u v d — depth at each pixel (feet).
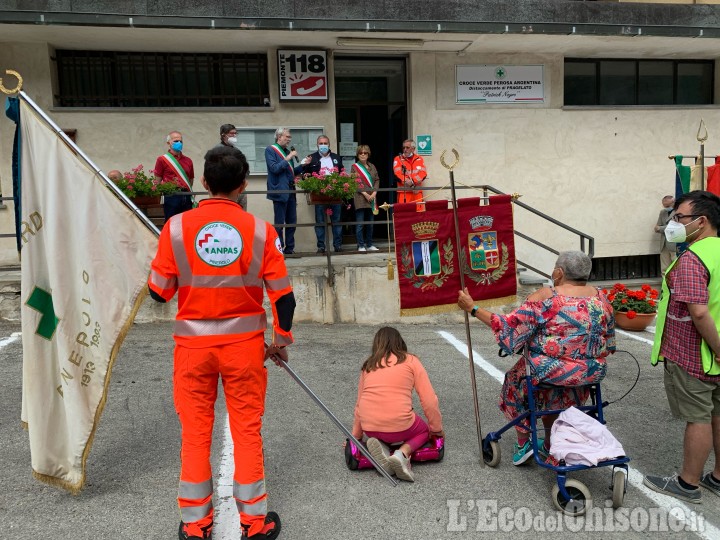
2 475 11.39
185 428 9.06
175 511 10.25
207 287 8.78
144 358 18.39
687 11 26.53
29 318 10.26
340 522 10.00
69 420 10.46
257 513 9.18
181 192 21.77
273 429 13.74
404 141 27.27
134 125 25.91
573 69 30.58
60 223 10.37
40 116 10.33
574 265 10.94
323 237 25.84
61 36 23.89
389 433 11.59
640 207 31.09
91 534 9.57
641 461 12.41
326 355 19.35
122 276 10.94
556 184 30.07
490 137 29.14
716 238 10.63
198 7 22.30
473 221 12.67
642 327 23.62
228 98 27.09
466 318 12.17
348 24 23.52
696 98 32.22
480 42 26.76
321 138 25.32
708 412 10.57
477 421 12.14
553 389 11.27
